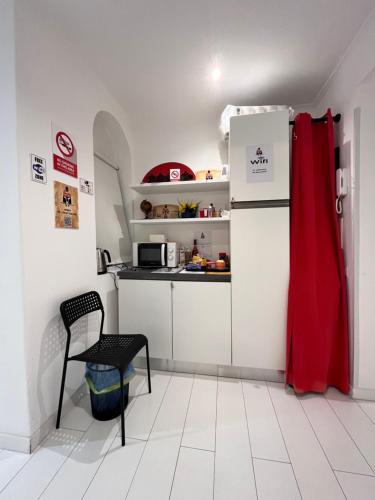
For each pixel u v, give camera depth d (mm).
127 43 1524
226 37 1479
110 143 2430
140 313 2020
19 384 1239
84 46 1550
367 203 1566
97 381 1439
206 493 1049
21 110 1190
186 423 1445
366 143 1542
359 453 1238
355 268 1614
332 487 1070
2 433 1274
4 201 1199
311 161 1702
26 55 1217
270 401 1639
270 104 2178
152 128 2553
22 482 1101
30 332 1252
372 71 1370
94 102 1811
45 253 1352
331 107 1871
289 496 1034
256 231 1811
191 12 1315
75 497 1038
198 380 1887
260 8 1293
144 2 1254
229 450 1258
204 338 1921
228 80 1880
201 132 2471
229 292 1870
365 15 1337
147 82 1904
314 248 1696
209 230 2473
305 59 1661
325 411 1542
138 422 1453
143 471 1147
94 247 1809
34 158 1272
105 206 2283
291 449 1264
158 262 2260
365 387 1634
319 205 1767
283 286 1790
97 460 1206
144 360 2068
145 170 2590
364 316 1614
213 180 2088
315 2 1261
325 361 1689
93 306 1691
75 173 1602
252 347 1852
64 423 1449
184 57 1643
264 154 1770
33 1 1237
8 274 1213
